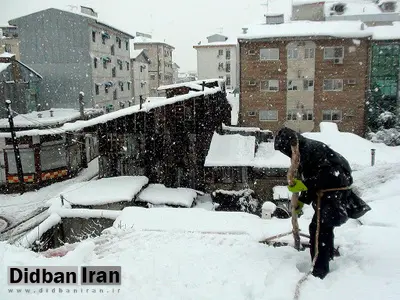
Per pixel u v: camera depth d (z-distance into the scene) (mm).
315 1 43281
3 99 29672
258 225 6281
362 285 3166
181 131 21188
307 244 4762
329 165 3607
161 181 21469
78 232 13742
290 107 34719
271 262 3904
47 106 38688
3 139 25172
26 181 25844
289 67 34125
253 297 3086
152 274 3576
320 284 3295
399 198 7297
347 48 33219
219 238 5137
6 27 51562
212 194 20750
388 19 41094
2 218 20531
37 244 11672
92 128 20953
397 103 34250
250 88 34938
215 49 65375
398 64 33656
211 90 23328
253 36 33594
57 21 37875
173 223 6613
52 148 27250
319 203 3631
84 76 38531
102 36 41750
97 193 17531
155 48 69688
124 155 21203
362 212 3830
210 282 3375
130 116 20812
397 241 4328
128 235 5453
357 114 34031
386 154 21859
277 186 20484
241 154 22578
